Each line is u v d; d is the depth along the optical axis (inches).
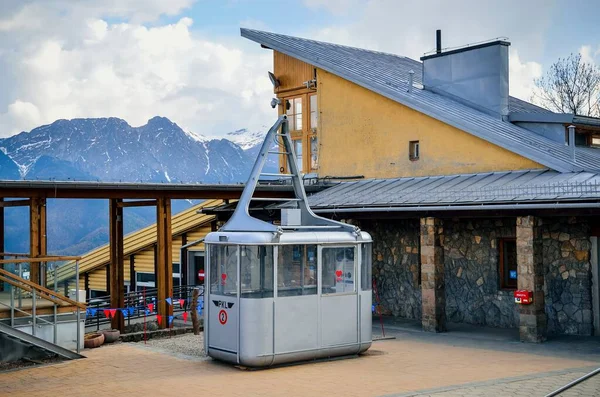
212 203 1182.3
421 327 754.2
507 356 571.8
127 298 1008.2
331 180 977.5
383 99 922.7
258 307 518.3
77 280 615.2
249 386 462.6
